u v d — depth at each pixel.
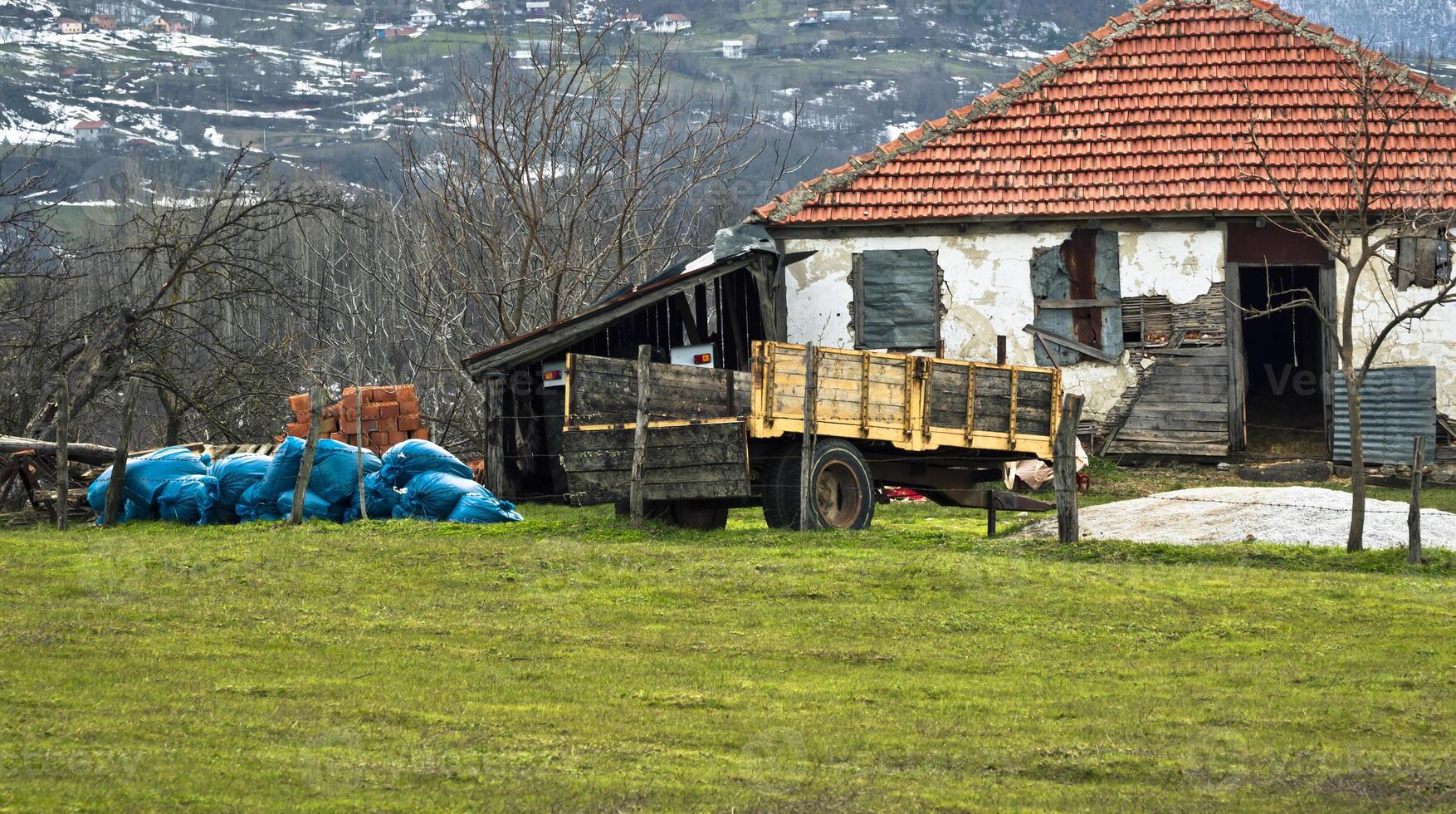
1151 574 56.22
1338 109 109.44
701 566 56.03
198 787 30.91
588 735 35.84
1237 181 105.94
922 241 108.25
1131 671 43.12
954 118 112.75
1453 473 101.56
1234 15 116.62
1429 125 108.44
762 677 42.06
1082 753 34.72
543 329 96.62
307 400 92.31
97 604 50.16
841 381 67.12
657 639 46.34
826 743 35.41
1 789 30.16
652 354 105.50
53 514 76.94
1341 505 76.38
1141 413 106.00
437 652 44.19
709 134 150.25
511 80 152.25
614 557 58.16
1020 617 49.47
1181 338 105.62
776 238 109.38
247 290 109.69
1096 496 94.19
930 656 44.66
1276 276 129.12
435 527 68.19
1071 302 106.69
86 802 29.58
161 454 77.06
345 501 74.69
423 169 145.75
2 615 47.91
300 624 47.66
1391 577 56.94
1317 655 45.00
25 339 113.56
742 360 105.75
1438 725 37.34
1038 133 111.44
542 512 86.19
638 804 30.52
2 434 109.44
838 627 48.09
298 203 120.25
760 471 67.94
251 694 39.00
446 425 126.56
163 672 41.03
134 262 153.38
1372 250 64.50
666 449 66.62
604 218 149.12
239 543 62.91
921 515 83.75
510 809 30.05
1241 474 101.25
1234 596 52.44
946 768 33.69
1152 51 115.19
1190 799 31.48
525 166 130.88
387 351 152.75
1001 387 73.81
